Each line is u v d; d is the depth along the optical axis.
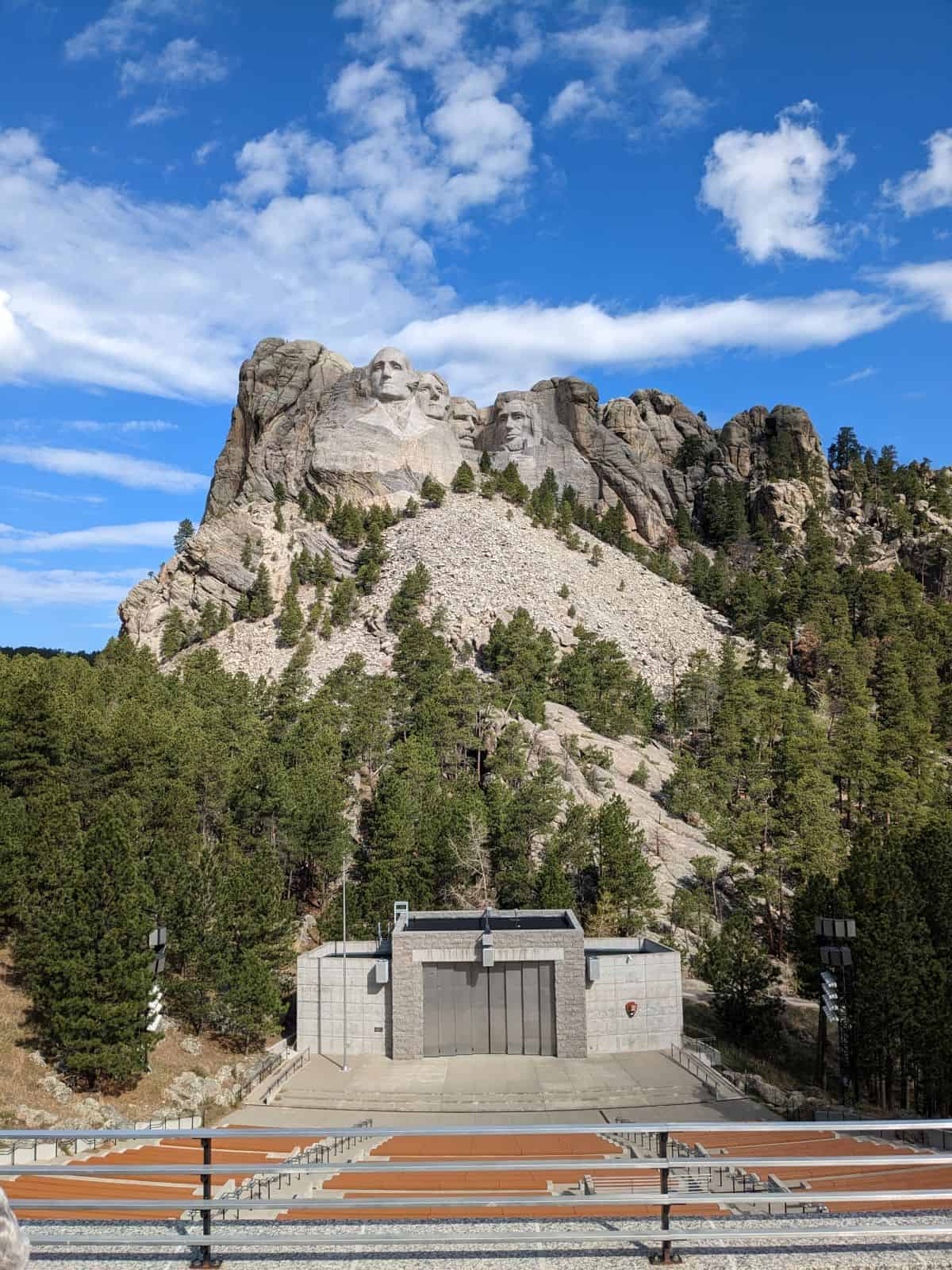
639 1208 15.64
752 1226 10.41
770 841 89.19
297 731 95.06
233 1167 10.73
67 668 113.62
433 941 45.47
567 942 45.41
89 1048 39.38
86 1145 31.62
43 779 65.94
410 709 106.56
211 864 54.88
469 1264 10.48
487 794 81.50
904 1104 47.22
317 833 71.50
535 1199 10.70
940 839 54.88
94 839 41.88
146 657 136.12
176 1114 37.91
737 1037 56.28
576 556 185.25
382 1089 40.28
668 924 76.44
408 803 76.06
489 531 177.12
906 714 124.31
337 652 138.62
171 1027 48.97
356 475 190.38
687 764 101.25
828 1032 60.62
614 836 72.44
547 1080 41.09
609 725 113.88
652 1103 37.97
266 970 49.62
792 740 104.56
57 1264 10.60
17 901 50.59
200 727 91.31
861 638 162.00
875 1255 10.59
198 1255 10.71
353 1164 10.65
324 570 161.75
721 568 195.88
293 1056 44.66
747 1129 10.37
